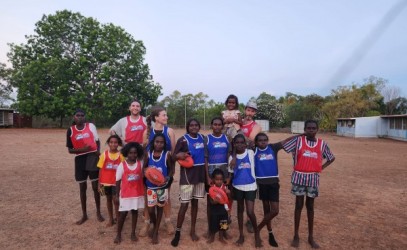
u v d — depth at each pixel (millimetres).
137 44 40438
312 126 4676
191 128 4918
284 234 5219
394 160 14742
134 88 39438
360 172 11320
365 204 7059
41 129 36281
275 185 4730
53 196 7191
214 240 4914
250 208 4676
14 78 36156
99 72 37156
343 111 44906
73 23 37562
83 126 5520
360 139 31500
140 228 5387
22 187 7988
